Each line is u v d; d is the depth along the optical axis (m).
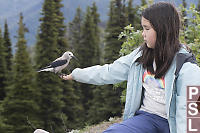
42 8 26.06
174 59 2.59
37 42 24.75
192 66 2.50
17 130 25.95
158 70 2.65
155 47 2.62
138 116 2.81
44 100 25.22
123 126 2.69
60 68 3.38
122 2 32.75
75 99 25.61
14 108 26.98
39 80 24.86
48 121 24.23
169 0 2.63
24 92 26.89
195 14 6.25
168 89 2.59
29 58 27.14
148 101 2.82
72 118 24.83
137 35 6.30
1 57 31.30
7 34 31.77
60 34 26.16
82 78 3.25
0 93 30.17
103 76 3.13
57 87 24.77
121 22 32.31
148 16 2.59
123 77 3.09
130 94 2.93
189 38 6.33
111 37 31.86
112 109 28.89
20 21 25.81
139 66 2.88
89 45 32.72
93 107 29.44
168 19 2.54
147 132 2.67
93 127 9.55
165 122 2.72
